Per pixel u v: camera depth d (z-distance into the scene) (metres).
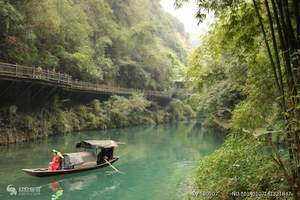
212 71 15.99
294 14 5.36
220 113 23.81
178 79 65.94
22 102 26.25
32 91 27.09
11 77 21.92
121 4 56.72
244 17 6.92
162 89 60.56
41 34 31.06
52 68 33.50
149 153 22.78
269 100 7.31
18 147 22.58
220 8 6.67
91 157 17.45
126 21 58.12
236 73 11.27
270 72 7.39
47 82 26.55
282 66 7.10
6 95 24.62
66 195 13.20
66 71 36.69
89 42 43.03
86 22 40.53
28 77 23.50
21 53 27.31
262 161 7.78
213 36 8.63
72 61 36.44
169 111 58.25
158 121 52.03
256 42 7.45
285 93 5.92
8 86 22.80
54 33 32.09
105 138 30.09
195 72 11.20
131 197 12.99
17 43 26.62
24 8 28.16
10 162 18.08
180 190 13.03
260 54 7.66
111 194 13.43
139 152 23.20
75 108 36.03
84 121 35.94
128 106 42.84
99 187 14.35
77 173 16.12
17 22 26.20
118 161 19.91
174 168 18.02
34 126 26.59
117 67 49.16
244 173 7.83
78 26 36.56
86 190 13.91
